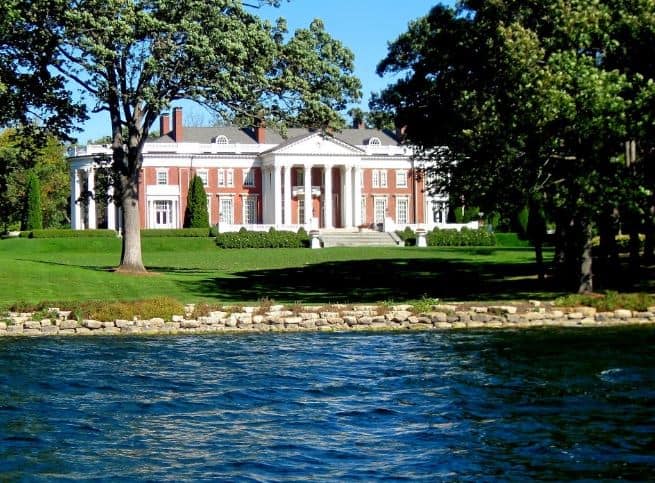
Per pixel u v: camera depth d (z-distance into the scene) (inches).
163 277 1898.4
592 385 829.2
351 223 4047.7
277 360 1038.4
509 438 653.3
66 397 815.1
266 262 2449.6
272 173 4015.8
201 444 654.5
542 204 1449.3
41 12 1614.2
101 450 640.4
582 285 1509.6
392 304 1465.3
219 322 1363.2
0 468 597.6
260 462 608.4
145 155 3971.5
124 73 1772.9
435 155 1667.1
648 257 1919.3
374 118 1888.5
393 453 625.3
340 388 852.0
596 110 1254.9
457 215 3907.5
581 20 1305.4
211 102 1765.5
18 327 1331.2
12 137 1941.4
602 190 1318.9
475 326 1371.8
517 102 1333.7
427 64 1637.6
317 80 1804.9
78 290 1676.9
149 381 895.1
